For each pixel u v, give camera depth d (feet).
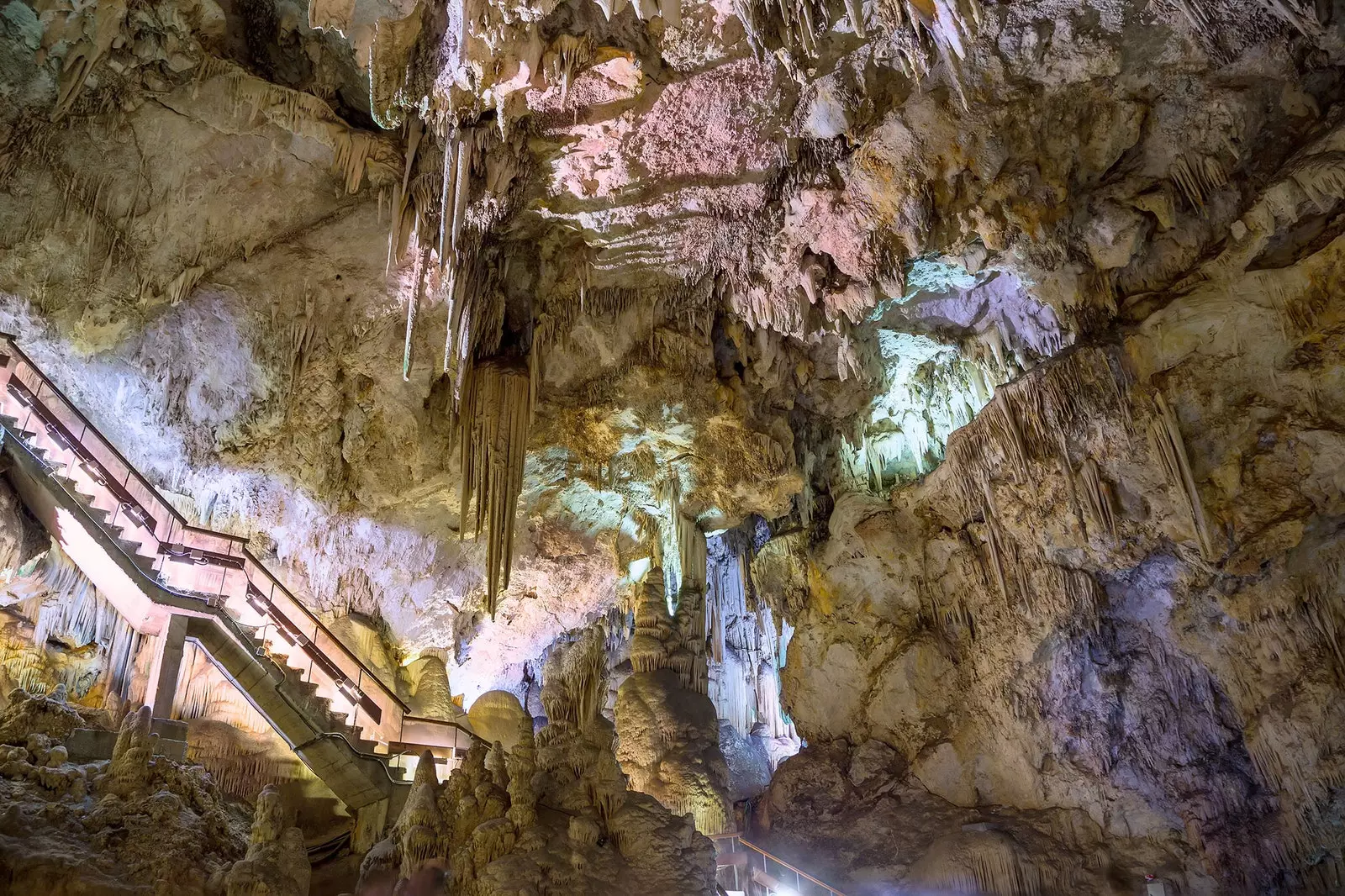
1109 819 38.68
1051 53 31.35
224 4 32.35
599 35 29.30
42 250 34.53
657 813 30.07
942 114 32.58
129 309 37.04
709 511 49.52
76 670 33.58
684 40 29.60
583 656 52.29
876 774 45.32
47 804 23.43
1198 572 36.78
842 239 36.76
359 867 29.99
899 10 28.58
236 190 34.99
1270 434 34.60
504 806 28.68
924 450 49.47
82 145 32.94
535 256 39.50
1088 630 39.83
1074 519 38.50
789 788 46.52
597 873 27.22
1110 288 38.22
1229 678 36.86
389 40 28.37
